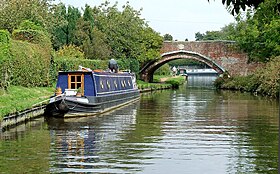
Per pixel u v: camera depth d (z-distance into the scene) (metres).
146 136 17.94
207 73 142.75
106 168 12.68
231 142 16.72
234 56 57.06
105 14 57.72
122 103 32.12
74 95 24.70
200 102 35.19
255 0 6.43
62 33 55.34
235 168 12.78
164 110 28.70
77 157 14.02
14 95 25.41
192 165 13.10
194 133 18.78
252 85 49.34
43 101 24.58
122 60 53.12
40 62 32.81
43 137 17.56
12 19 38.69
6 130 19.06
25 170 12.42
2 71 24.84
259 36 46.75
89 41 51.47
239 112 27.33
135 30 56.38
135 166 12.92
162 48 59.22
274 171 12.44
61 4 54.56
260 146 15.98
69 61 39.03
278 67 39.66
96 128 20.08
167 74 97.19
